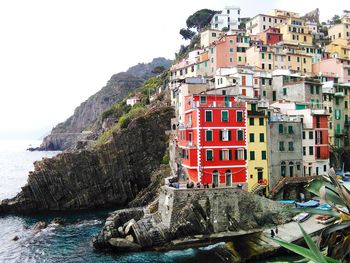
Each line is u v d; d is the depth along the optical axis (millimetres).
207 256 50031
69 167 96000
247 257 47656
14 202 92688
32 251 57688
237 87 76312
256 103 66250
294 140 67688
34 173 94062
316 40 140875
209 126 62656
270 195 63562
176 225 55125
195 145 62781
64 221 77688
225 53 110000
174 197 55938
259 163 64938
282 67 109188
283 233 52312
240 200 57094
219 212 56250
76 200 95562
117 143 99562
